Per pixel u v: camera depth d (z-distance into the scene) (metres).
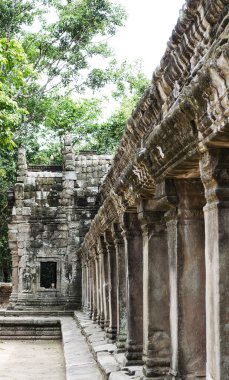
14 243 29.38
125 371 10.41
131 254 10.95
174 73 7.23
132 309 10.90
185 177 7.28
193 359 7.30
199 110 5.18
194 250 7.39
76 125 41.69
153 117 9.12
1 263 40.19
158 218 9.21
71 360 13.92
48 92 38.50
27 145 38.06
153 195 9.09
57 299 28.92
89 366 12.87
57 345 23.47
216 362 5.34
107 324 16.00
